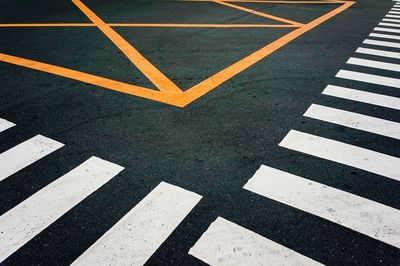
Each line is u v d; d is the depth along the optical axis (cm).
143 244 245
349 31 892
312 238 250
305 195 293
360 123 413
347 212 274
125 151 354
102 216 271
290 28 910
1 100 461
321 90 507
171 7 1183
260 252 238
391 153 354
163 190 299
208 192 296
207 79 542
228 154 349
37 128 396
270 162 338
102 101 462
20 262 232
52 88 500
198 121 412
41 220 267
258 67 601
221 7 1201
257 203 284
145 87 509
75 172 322
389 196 292
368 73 582
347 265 230
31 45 714
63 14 1033
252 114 431
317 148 361
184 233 254
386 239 249
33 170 325
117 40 757
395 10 1257
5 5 1185
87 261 232
